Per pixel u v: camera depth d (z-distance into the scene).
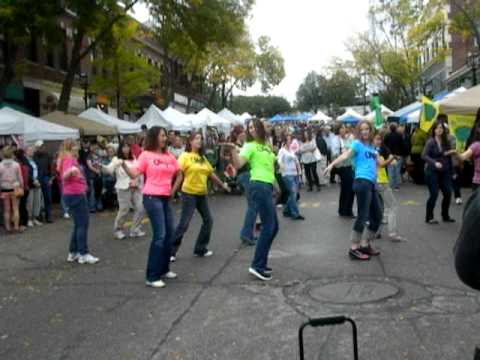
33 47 28.62
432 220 10.99
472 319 5.48
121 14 23.00
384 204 9.88
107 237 10.95
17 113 16.17
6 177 12.30
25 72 25.94
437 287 6.59
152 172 7.17
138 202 10.84
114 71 29.19
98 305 6.43
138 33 33.94
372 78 52.12
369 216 8.25
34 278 7.84
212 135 26.44
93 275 7.86
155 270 7.11
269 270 7.34
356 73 51.06
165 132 7.34
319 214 12.91
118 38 27.61
